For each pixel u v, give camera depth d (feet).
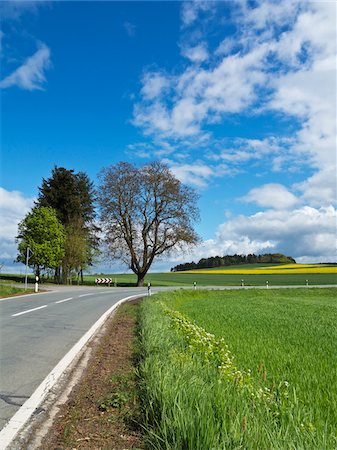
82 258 173.27
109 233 167.94
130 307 62.49
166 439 11.56
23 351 26.40
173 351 23.79
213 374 17.89
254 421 11.66
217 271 318.24
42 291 99.86
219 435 10.96
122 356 26.43
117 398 17.01
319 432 11.63
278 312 62.80
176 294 104.32
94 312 52.01
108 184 166.71
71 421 14.90
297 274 273.54
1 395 17.49
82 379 20.70
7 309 52.13
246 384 16.10
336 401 15.53
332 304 86.17
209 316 54.54
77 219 179.93
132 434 13.83
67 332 34.76
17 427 14.08
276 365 22.66
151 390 15.72
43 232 154.30
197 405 12.98
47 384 19.21
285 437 10.70
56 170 187.62
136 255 171.22
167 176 168.55
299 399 15.83
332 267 306.35
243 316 54.90
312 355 26.09
